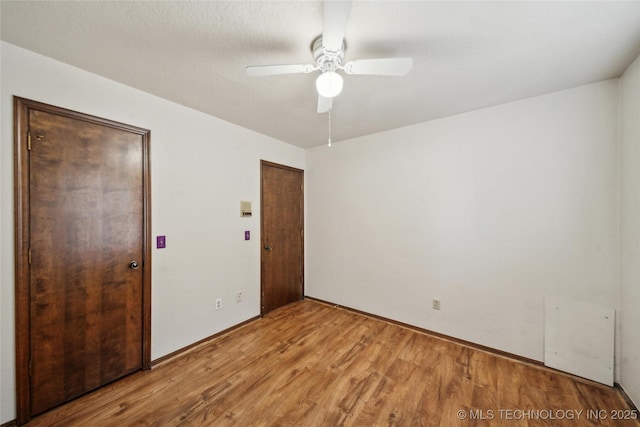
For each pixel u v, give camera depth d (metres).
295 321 2.90
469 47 1.44
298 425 1.47
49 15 1.20
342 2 0.94
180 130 2.21
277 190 3.25
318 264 3.56
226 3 1.13
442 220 2.49
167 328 2.13
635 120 1.55
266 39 1.38
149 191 2.01
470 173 2.33
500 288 2.19
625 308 1.67
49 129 1.55
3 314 1.41
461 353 2.22
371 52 1.50
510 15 1.20
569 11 1.17
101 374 1.77
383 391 1.75
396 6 1.14
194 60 1.58
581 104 1.86
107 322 1.80
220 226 2.56
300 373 1.94
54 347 1.58
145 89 1.94
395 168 2.80
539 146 2.02
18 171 1.45
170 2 1.13
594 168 1.82
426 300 2.60
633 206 1.58
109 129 1.80
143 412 1.56
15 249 1.44
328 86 1.36
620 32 1.30
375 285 2.98
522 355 2.09
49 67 1.54
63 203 1.61
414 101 2.12
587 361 1.83
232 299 2.68
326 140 3.26
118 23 1.26
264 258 3.07
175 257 2.19
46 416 1.52
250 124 2.69
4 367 1.42
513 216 2.13
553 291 1.97
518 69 1.65
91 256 1.73
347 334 2.58
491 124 2.22
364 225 3.07
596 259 1.82
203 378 1.89
